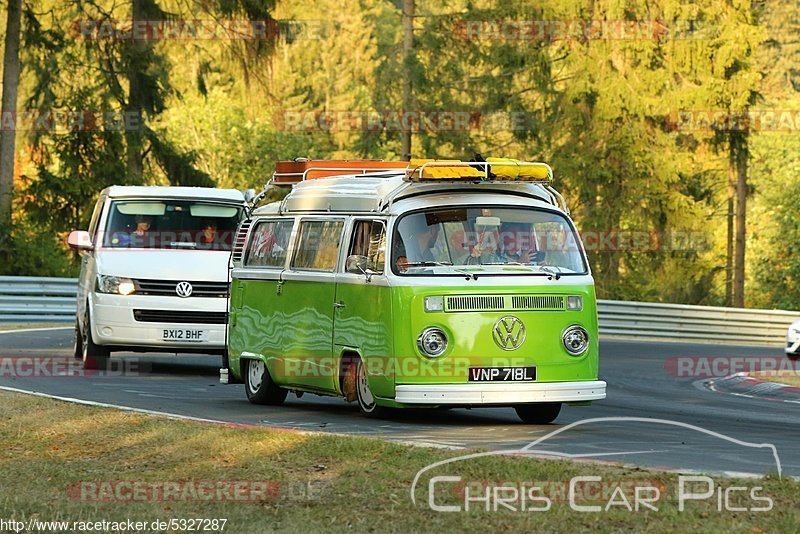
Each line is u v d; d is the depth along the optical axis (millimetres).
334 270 34781
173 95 104938
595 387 33281
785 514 20453
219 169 168625
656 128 118938
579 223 119625
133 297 46656
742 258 138250
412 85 113625
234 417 34094
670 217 117688
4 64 97375
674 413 39906
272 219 38562
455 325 32250
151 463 25875
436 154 115750
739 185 138375
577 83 115500
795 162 158500
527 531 19500
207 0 98562
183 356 56625
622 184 117625
